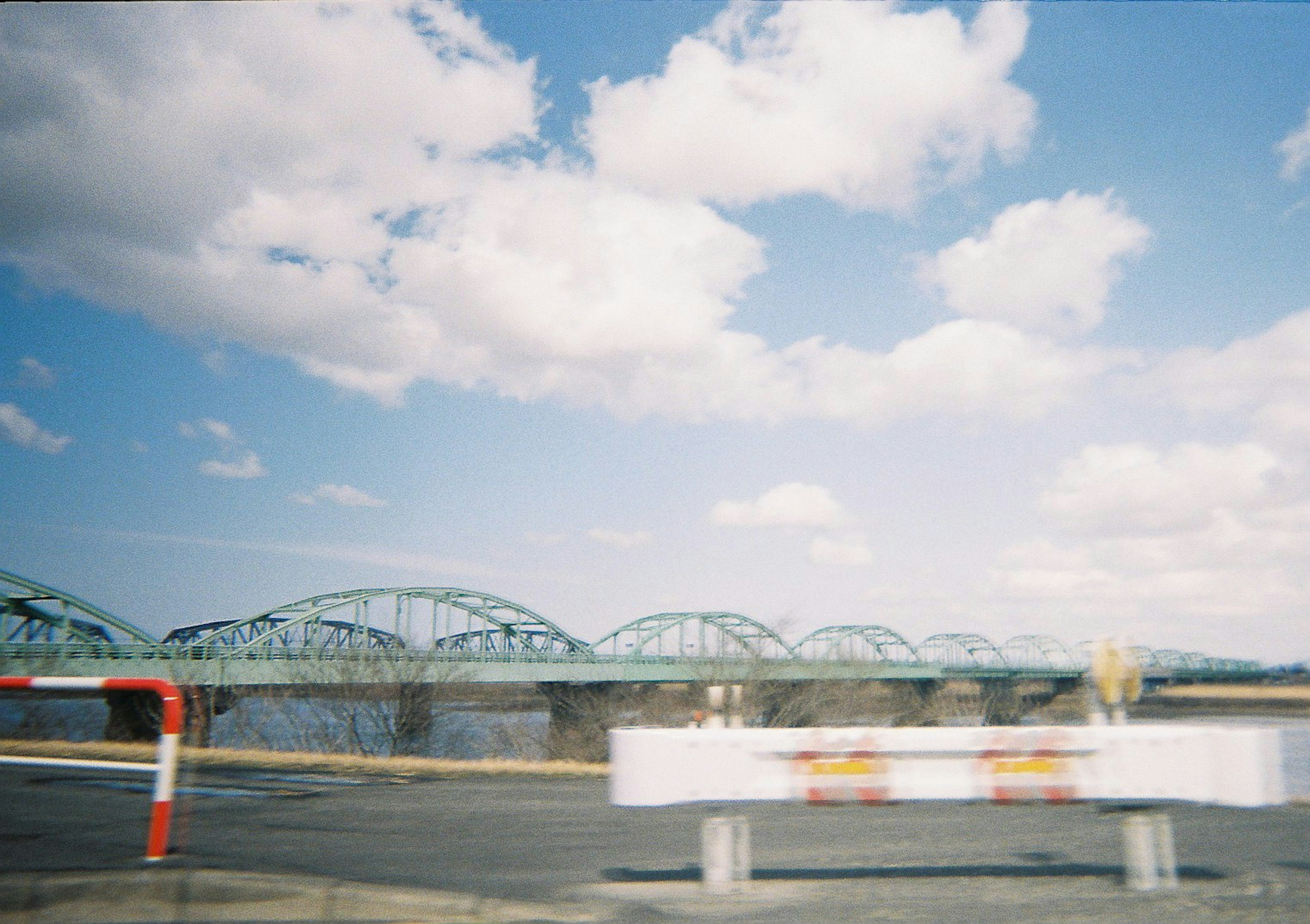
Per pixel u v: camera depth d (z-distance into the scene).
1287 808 10.91
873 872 7.37
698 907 6.29
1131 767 6.87
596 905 6.33
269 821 9.52
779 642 60.88
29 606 74.38
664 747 6.90
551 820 9.73
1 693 7.67
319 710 51.44
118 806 10.37
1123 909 6.20
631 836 8.87
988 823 9.61
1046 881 7.07
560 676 77.31
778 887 6.88
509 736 64.00
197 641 76.56
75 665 56.72
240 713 51.03
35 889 6.36
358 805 10.70
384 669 52.66
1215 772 6.81
